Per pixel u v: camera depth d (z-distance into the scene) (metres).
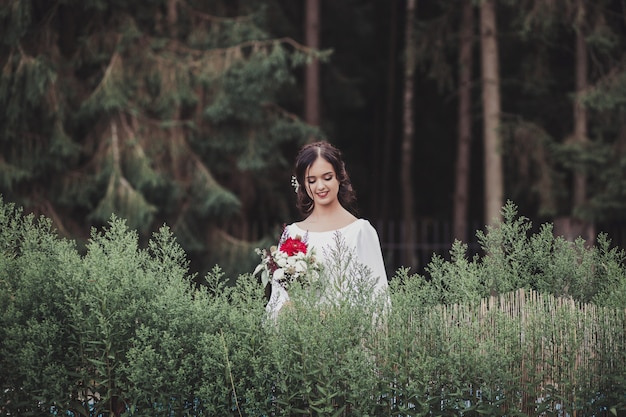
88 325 3.19
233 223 12.52
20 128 11.05
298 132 12.62
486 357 3.16
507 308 3.34
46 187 11.41
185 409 3.18
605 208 12.98
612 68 13.18
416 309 3.25
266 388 3.15
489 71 12.61
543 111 15.18
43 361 3.20
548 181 13.48
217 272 3.36
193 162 12.00
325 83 15.68
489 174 12.45
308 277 3.44
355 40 16.64
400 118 17.89
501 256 3.56
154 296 3.31
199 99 12.05
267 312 3.27
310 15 13.41
